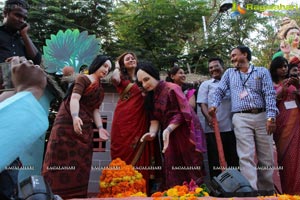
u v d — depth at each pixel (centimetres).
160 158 499
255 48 1581
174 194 310
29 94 156
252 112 475
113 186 432
